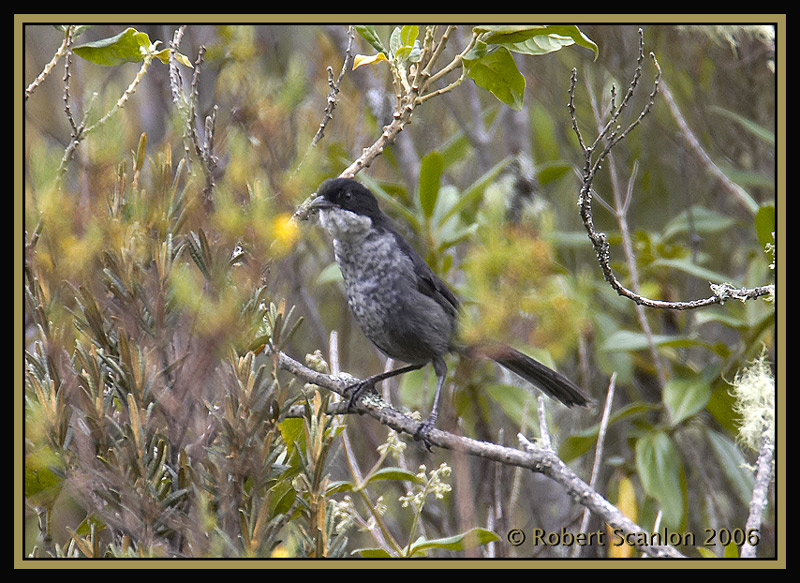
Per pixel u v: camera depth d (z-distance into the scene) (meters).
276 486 5.99
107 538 6.12
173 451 5.73
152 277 5.65
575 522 11.02
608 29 13.73
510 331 5.40
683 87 14.12
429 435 7.66
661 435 10.11
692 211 12.45
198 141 6.12
